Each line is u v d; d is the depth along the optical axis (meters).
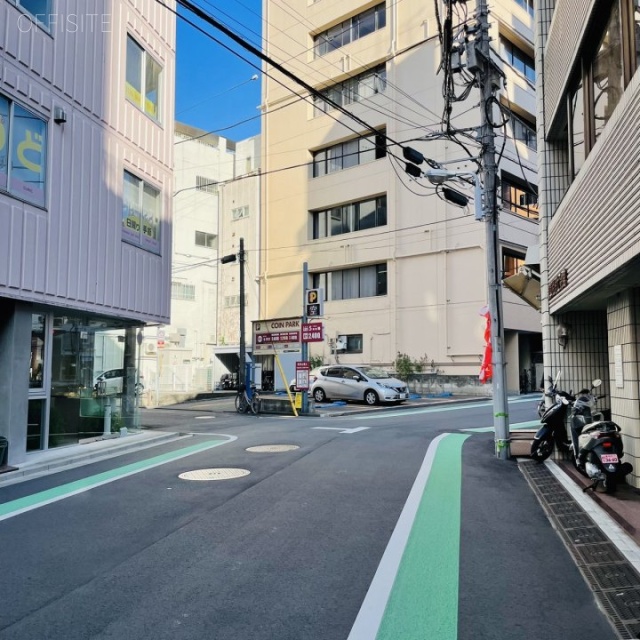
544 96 10.30
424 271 29.05
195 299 42.66
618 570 4.80
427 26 29.27
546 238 10.20
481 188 11.12
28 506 7.07
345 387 23.03
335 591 4.41
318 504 6.93
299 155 34.81
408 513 6.54
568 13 8.07
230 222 43.28
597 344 9.59
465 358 27.42
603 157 6.29
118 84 12.71
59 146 10.69
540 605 4.17
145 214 13.87
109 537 5.75
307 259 34.00
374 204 31.67
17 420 9.84
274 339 20.02
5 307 9.91
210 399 29.69
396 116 30.20
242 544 5.50
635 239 5.11
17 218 9.60
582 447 7.26
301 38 34.78
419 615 4.01
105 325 14.25
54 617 3.99
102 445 11.87
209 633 3.76
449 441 11.92
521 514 6.51
